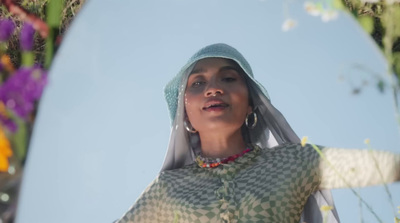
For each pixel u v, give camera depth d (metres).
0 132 1.17
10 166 1.18
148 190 2.65
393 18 1.95
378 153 2.31
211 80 2.60
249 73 2.63
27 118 1.16
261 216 2.38
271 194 2.41
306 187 2.46
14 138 1.17
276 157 2.53
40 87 1.16
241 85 2.62
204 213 2.44
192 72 2.64
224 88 2.58
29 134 1.19
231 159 2.56
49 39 1.25
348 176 2.36
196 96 2.59
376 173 2.29
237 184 2.47
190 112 2.62
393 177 2.26
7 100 1.14
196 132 2.75
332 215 2.54
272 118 2.74
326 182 2.44
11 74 1.18
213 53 2.62
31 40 1.21
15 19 3.06
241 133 2.69
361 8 2.80
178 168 2.71
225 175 2.52
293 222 2.42
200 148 2.78
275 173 2.47
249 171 2.51
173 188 2.59
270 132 2.77
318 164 2.45
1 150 1.17
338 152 2.42
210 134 2.58
